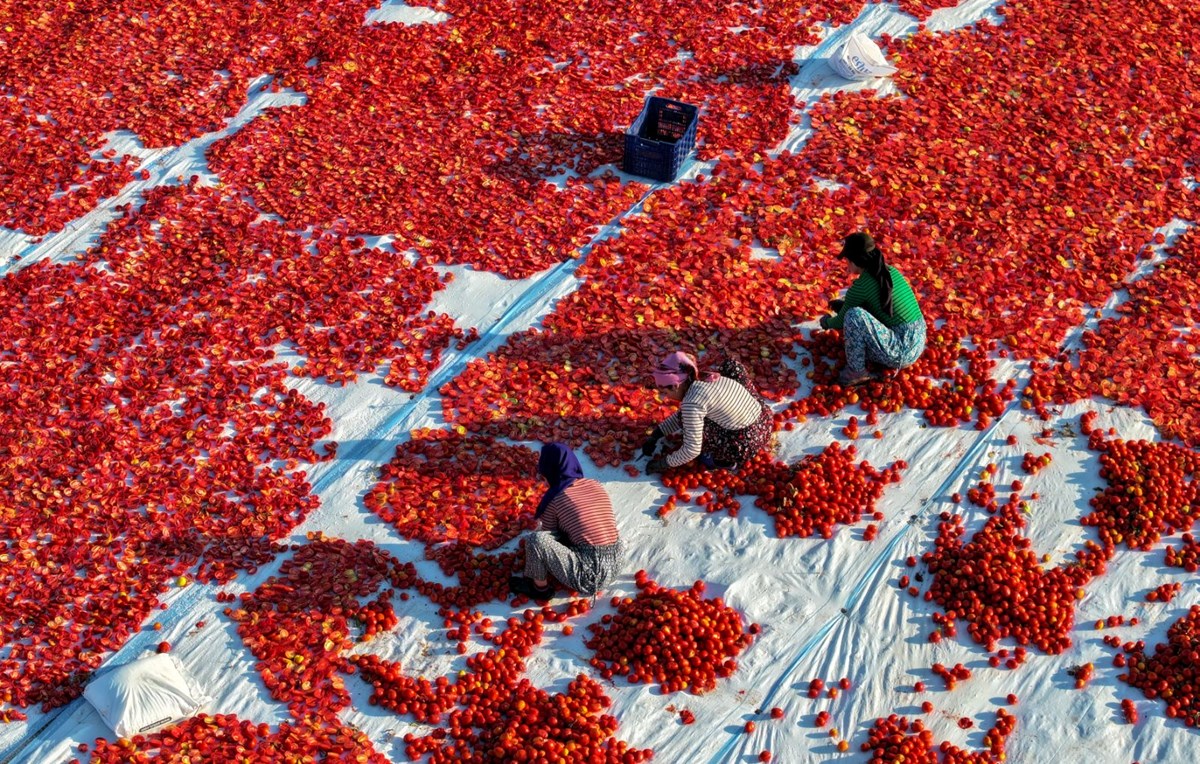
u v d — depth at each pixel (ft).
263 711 24.16
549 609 26.14
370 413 30.83
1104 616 26.37
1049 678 25.09
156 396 30.81
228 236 36.01
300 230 36.42
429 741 23.49
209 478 28.86
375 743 23.62
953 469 29.63
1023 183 38.68
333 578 26.63
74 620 25.67
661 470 29.07
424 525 27.81
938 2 47.93
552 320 33.37
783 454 29.91
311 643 25.32
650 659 24.82
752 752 23.77
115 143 39.60
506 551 27.37
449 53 44.27
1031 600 26.23
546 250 35.70
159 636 25.50
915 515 28.48
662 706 24.41
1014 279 35.04
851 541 27.81
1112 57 45.11
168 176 38.40
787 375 31.78
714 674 25.02
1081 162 39.73
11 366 31.45
